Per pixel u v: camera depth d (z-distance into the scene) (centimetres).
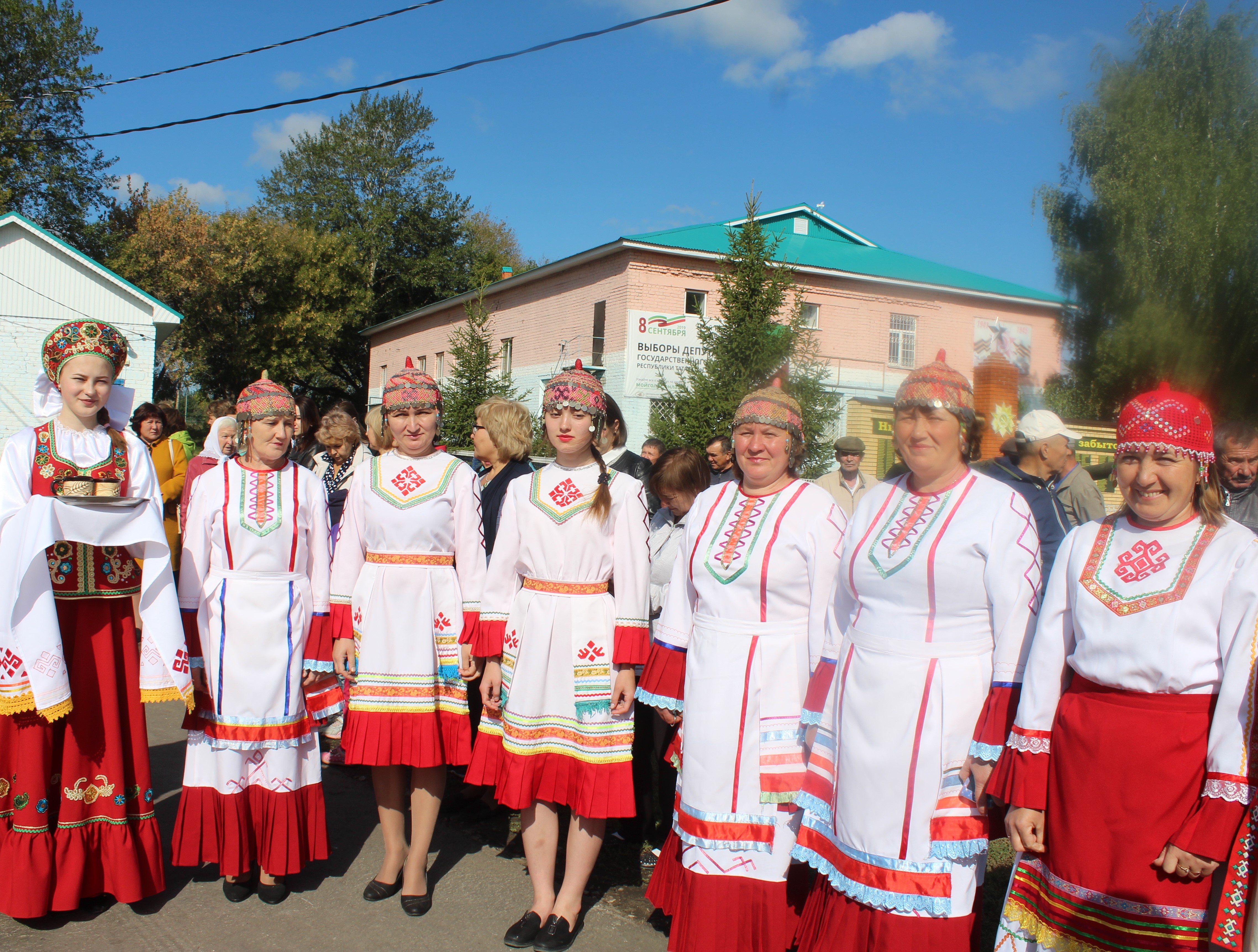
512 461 474
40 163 3153
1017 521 249
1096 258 1950
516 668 340
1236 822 214
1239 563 223
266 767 358
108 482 341
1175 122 1989
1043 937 241
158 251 3177
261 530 357
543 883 340
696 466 420
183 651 343
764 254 1727
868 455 1546
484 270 4438
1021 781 239
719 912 284
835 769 268
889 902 247
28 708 321
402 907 359
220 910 353
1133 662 228
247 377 3481
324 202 4309
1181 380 1848
